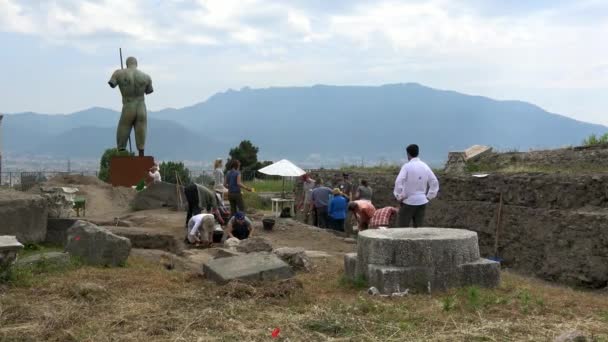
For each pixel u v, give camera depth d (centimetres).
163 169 3962
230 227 1403
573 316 652
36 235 1189
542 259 1260
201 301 706
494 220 1433
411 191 1105
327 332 587
